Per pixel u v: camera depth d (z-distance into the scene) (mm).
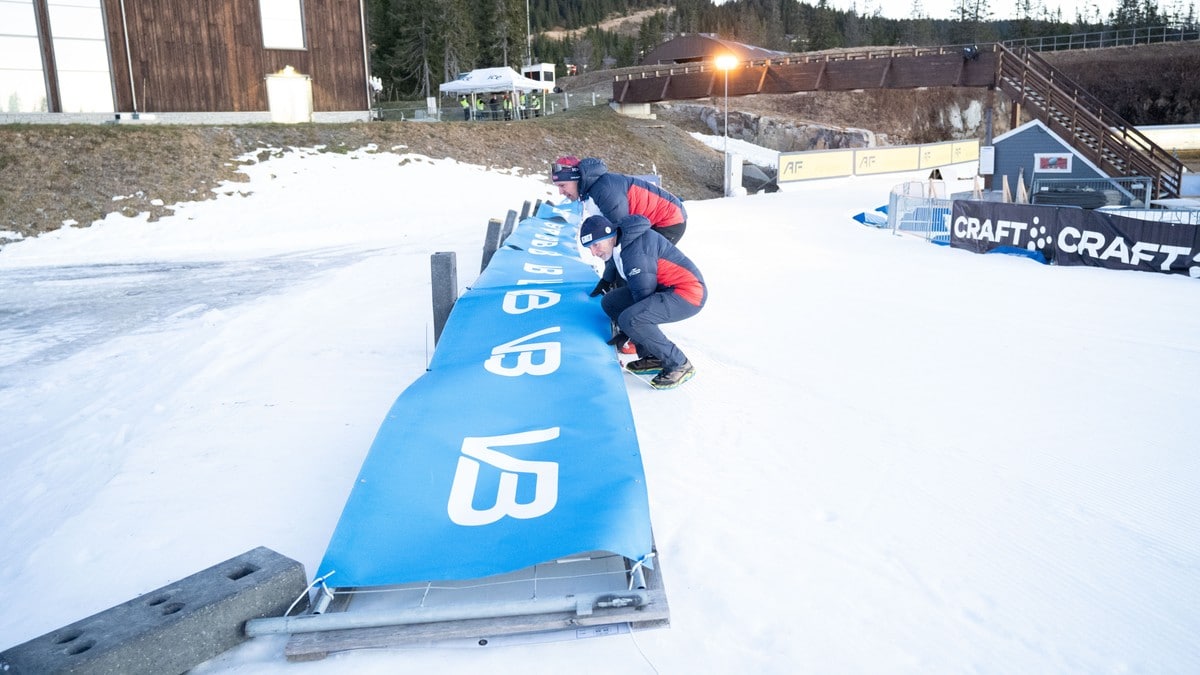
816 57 39594
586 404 4301
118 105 24375
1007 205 12633
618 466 3578
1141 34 61406
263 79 27156
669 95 38531
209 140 23109
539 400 4402
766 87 35344
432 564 2996
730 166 30062
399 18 62500
